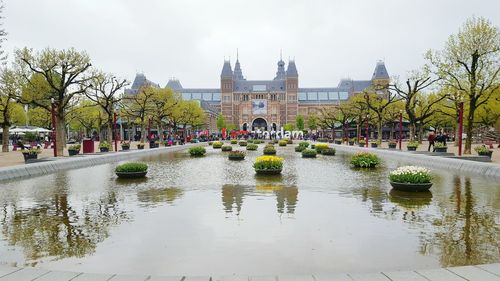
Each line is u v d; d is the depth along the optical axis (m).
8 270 6.53
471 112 31.95
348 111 72.44
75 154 34.34
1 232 9.60
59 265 7.40
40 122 74.94
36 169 21.80
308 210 11.80
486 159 26.52
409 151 36.81
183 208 12.17
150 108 61.53
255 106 158.25
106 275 6.25
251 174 21.23
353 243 8.55
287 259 7.60
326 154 38.06
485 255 7.80
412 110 44.31
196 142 74.12
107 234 9.35
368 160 24.91
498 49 30.38
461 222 10.31
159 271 7.07
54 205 12.83
